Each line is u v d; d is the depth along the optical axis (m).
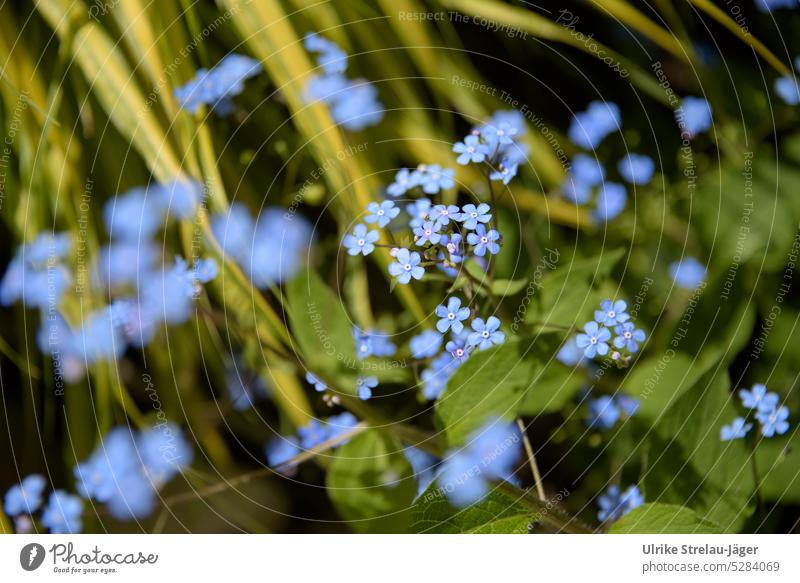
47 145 0.44
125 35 0.43
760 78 0.46
